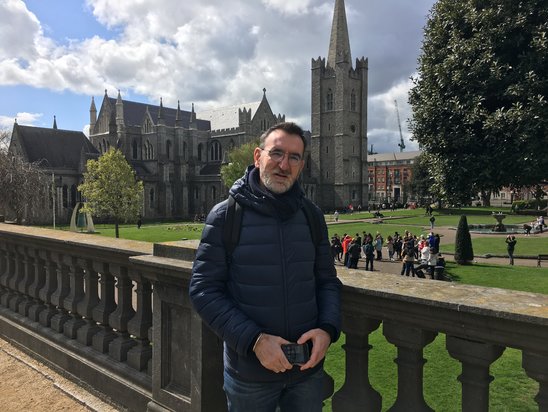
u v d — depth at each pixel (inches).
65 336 227.1
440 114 602.5
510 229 2123.5
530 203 3334.2
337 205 4394.7
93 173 2319.1
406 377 117.6
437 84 608.7
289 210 108.7
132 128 4148.6
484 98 552.4
